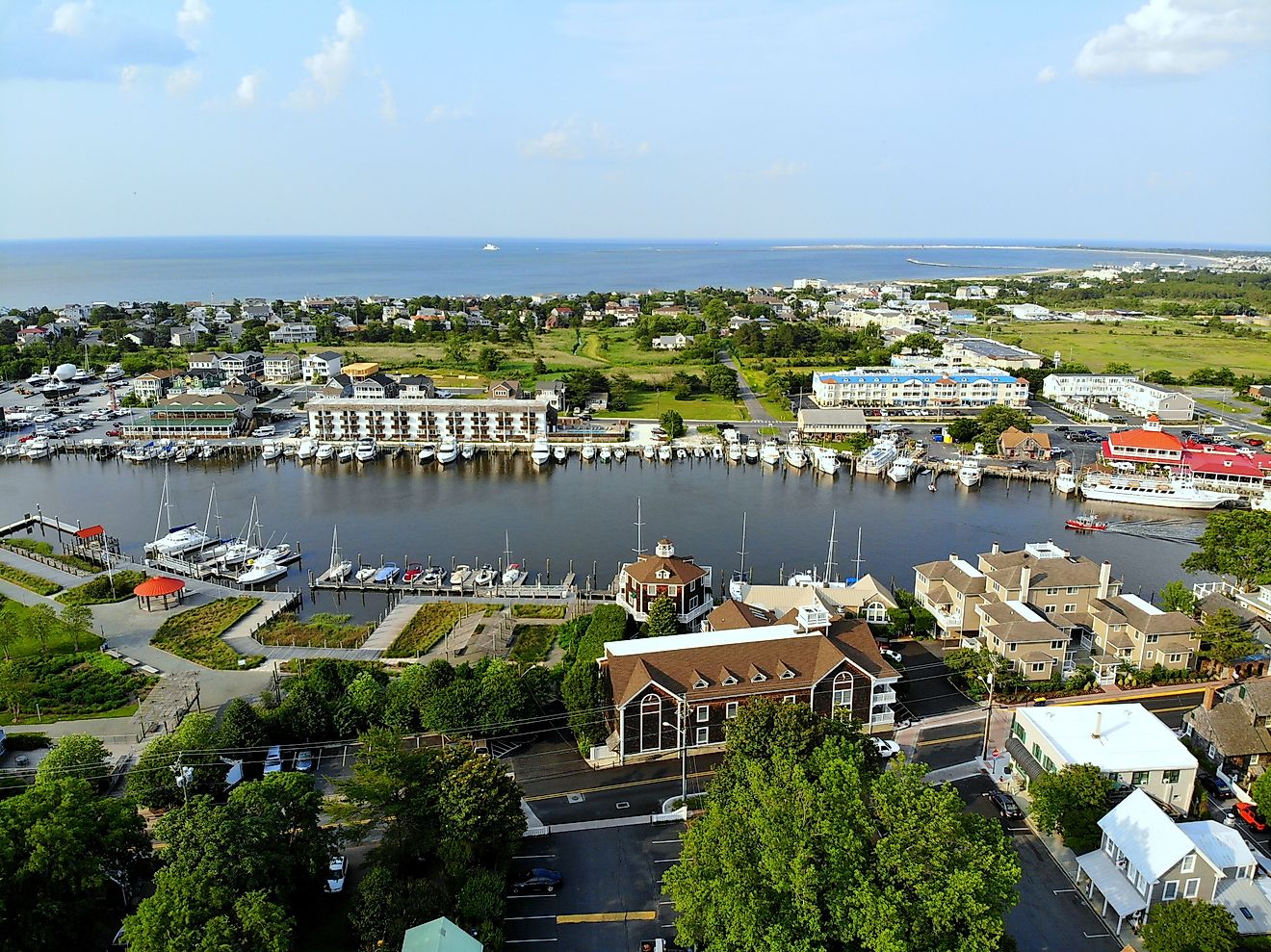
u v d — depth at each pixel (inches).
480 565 6446.9
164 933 2338.8
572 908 2888.8
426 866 2960.1
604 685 3846.0
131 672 4608.8
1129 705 3828.7
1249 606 5182.1
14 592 5753.0
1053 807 3139.8
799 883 2295.8
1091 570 4906.5
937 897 2272.4
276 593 5782.5
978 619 4849.9
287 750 3769.7
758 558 6609.3
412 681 3986.2
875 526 7411.4
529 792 3545.8
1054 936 2763.3
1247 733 3612.2
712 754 3821.4
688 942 2492.6
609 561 6520.7
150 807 3218.5
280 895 2578.7
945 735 3964.1
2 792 3491.6
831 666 3907.5
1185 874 2760.8
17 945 2406.5
